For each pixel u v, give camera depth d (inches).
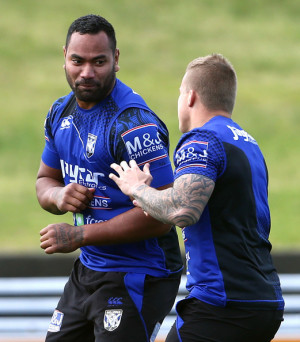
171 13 2930.6
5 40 2608.3
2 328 807.1
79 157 453.7
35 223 1370.6
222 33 2792.8
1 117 2066.9
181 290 790.5
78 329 475.5
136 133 432.5
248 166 398.0
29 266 839.1
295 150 1902.1
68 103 466.3
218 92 412.5
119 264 458.6
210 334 391.9
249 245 396.2
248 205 395.9
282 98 2269.9
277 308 399.9
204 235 393.4
